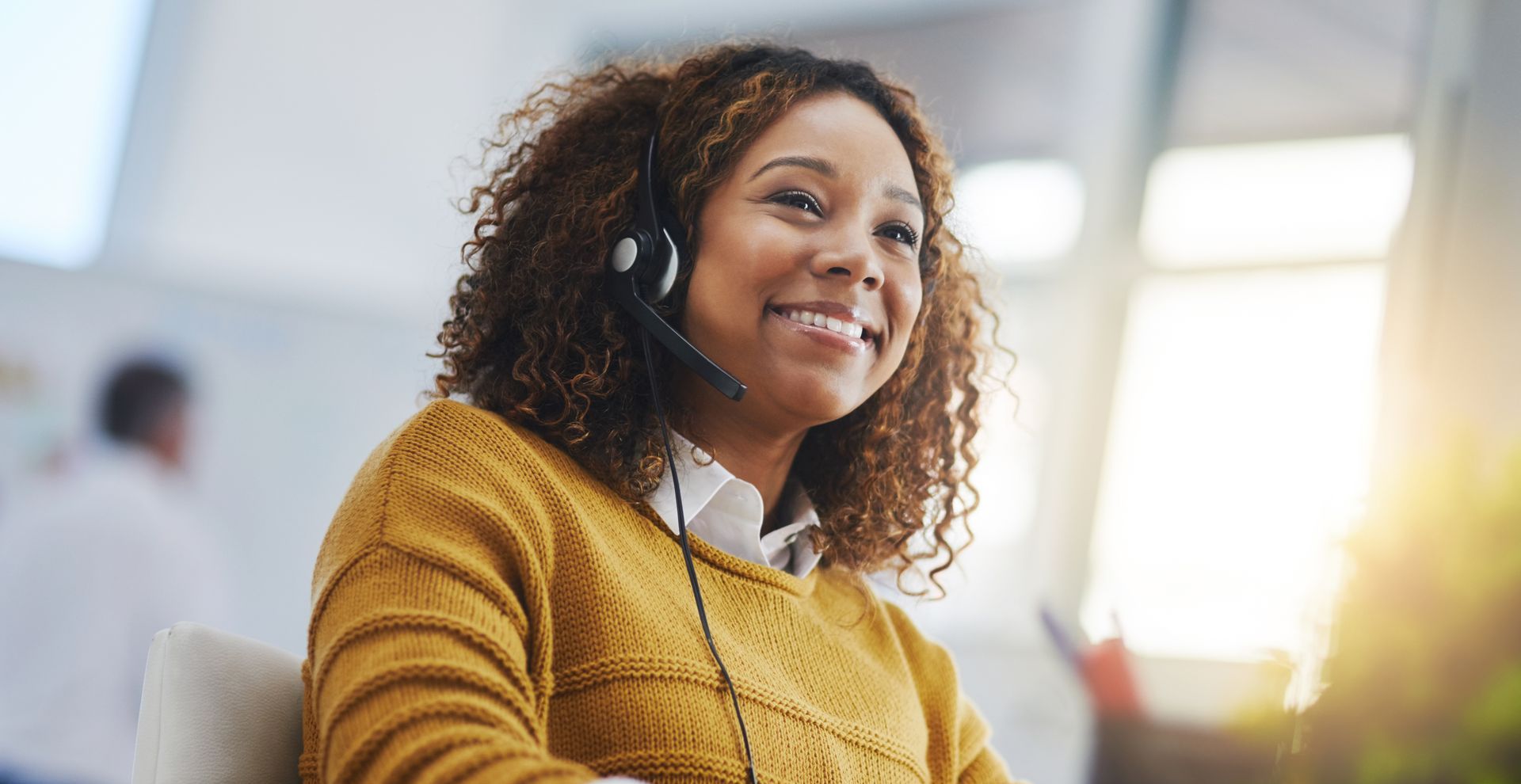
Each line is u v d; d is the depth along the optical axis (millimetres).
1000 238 6297
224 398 4703
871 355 1516
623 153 1555
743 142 1493
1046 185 6266
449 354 1566
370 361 4922
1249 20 5996
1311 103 5887
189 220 5633
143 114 5523
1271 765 1220
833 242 1455
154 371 4543
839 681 1395
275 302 4844
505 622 1113
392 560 1112
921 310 1711
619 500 1390
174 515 4430
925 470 1781
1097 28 6188
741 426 1507
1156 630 5641
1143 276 6055
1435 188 3414
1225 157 6012
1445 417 2904
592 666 1226
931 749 1585
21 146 5066
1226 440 5812
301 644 4668
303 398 4812
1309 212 5855
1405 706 1062
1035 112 6281
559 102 1727
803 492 1633
